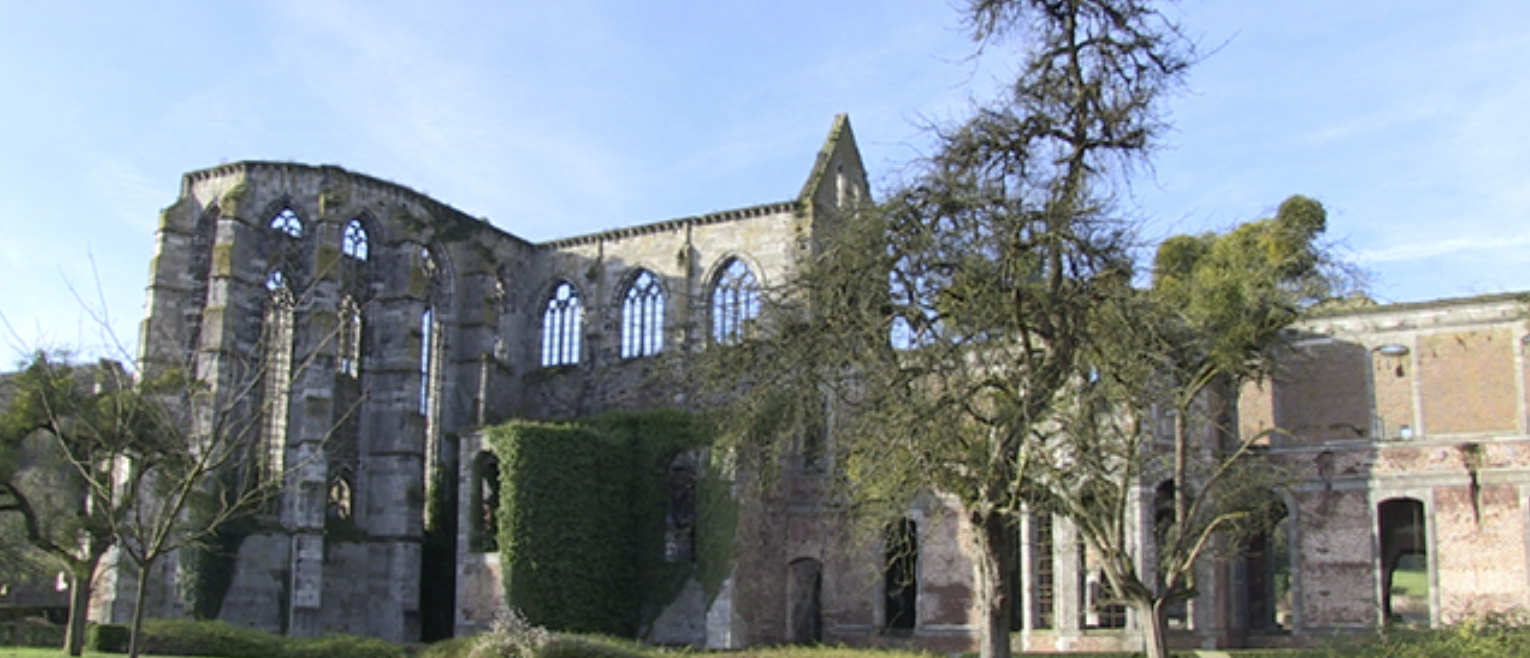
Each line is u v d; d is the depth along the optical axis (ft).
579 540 213.66
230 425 152.05
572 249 271.90
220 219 228.02
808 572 235.40
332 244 233.76
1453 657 134.31
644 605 221.66
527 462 210.38
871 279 114.01
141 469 170.09
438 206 258.16
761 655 178.09
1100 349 119.96
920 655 174.91
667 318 255.09
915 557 223.71
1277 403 211.41
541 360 271.49
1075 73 115.34
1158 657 125.80
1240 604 200.64
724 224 255.09
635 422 228.22
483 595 211.61
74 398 178.70
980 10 116.26
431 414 252.83
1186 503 139.23
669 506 227.81
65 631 185.47
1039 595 202.90
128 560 201.26
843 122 265.34
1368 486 196.65
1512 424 192.75
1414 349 202.69
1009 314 112.57
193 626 176.04
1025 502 119.96
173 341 231.30
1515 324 195.00
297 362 231.09
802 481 230.27
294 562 216.95
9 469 173.17
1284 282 146.41
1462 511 189.37
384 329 241.35
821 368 120.16
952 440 113.50
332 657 171.83
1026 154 117.60
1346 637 161.89
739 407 124.06
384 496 234.79
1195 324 139.64
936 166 115.75
